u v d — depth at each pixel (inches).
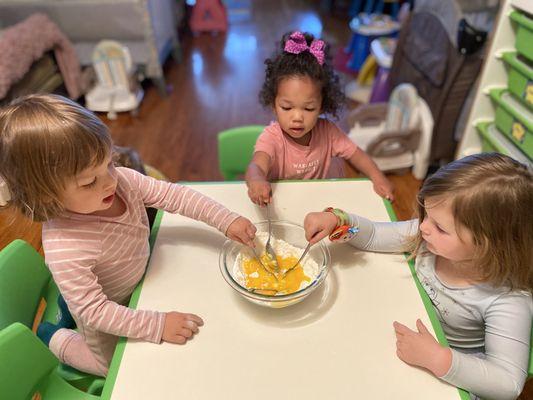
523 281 30.0
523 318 29.5
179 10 161.3
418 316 30.8
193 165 94.4
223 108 115.7
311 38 45.1
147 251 35.5
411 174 89.7
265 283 32.3
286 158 49.3
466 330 34.1
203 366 27.8
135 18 108.8
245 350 28.6
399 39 95.0
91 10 106.7
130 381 27.0
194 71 135.6
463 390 26.5
